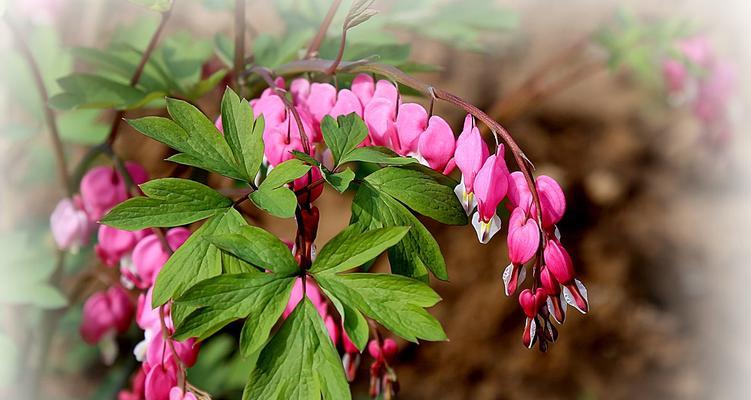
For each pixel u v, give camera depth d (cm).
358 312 62
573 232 141
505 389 124
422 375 123
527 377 126
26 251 79
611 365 130
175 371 65
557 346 130
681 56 95
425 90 64
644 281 140
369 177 64
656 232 144
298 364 62
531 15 145
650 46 98
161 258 69
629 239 142
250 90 75
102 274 79
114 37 83
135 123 63
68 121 87
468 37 86
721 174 149
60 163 77
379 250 62
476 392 124
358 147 64
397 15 86
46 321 82
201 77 82
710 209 146
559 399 125
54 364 92
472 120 64
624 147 147
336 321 68
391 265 63
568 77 138
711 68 97
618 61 100
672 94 101
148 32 83
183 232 70
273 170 63
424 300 62
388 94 66
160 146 111
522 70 140
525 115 143
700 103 100
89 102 74
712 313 138
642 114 150
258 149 64
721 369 133
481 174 63
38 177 92
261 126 64
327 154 66
